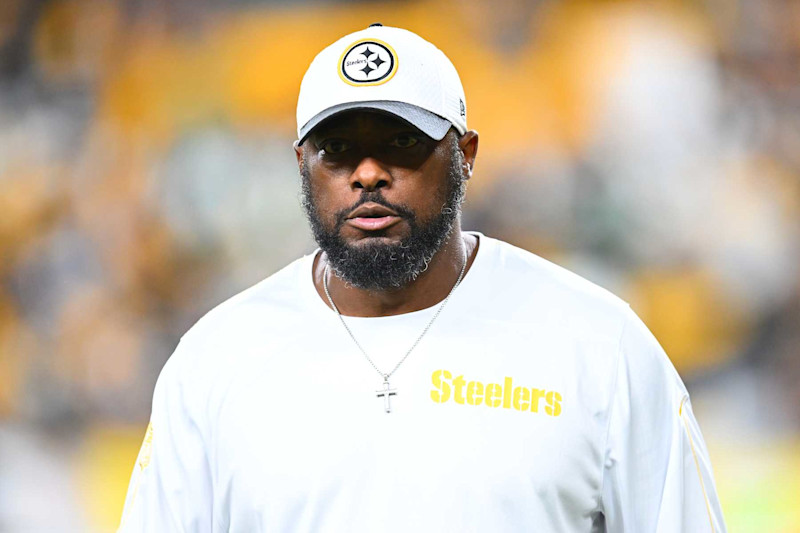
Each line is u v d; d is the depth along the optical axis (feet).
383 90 21.45
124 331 106.93
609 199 111.96
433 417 22.20
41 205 112.16
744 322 106.42
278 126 118.52
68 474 94.27
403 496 21.72
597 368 22.50
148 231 111.45
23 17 118.93
